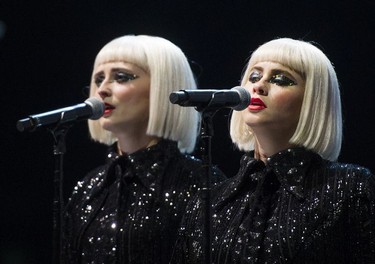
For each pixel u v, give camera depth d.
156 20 14.37
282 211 8.10
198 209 8.62
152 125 9.79
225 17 13.91
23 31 15.21
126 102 9.81
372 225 7.79
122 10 14.63
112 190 9.88
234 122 8.86
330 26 13.21
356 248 7.81
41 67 15.29
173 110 9.84
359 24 13.12
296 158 8.28
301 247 7.85
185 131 9.93
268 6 13.60
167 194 9.56
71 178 15.34
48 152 15.66
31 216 15.74
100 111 9.19
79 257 9.75
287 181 8.21
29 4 15.09
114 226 9.54
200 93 7.71
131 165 9.81
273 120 8.34
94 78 10.06
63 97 15.29
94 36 14.93
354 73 13.20
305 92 8.32
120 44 9.95
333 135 8.31
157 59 9.85
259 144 8.61
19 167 15.73
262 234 8.07
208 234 7.69
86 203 9.95
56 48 15.18
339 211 7.88
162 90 9.80
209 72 13.99
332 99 8.36
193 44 14.10
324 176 8.15
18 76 15.38
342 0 13.17
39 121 8.52
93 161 15.34
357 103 13.23
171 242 9.38
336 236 7.84
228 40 13.88
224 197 8.52
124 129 9.91
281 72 8.38
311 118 8.28
